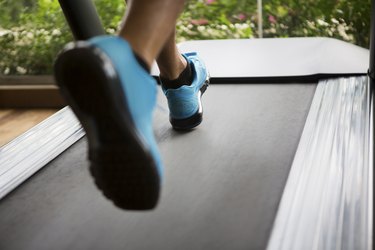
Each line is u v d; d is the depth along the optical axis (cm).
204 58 215
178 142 143
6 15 284
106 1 269
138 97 80
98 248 97
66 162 141
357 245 87
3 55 290
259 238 93
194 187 116
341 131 139
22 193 125
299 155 127
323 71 192
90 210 112
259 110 166
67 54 73
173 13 86
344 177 113
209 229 98
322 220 97
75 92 76
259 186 113
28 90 287
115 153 81
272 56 208
